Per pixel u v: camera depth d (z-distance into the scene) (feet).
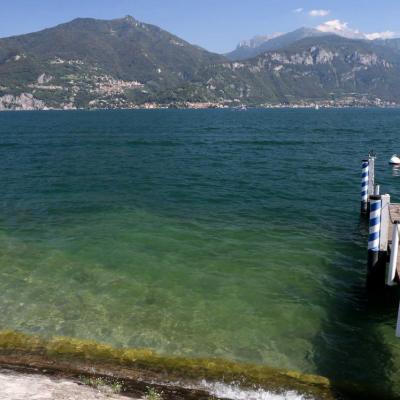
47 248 58.85
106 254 56.49
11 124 455.63
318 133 298.56
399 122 456.86
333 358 34.78
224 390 30.14
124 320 40.06
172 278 49.19
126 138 266.77
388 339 37.63
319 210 82.58
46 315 40.83
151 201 89.61
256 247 59.88
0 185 109.40
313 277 50.16
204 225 70.59
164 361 33.55
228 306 42.91
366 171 75.20
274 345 36.47
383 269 45.96
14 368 31.94
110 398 27.89
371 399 29.84
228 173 127.65
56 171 133.49
